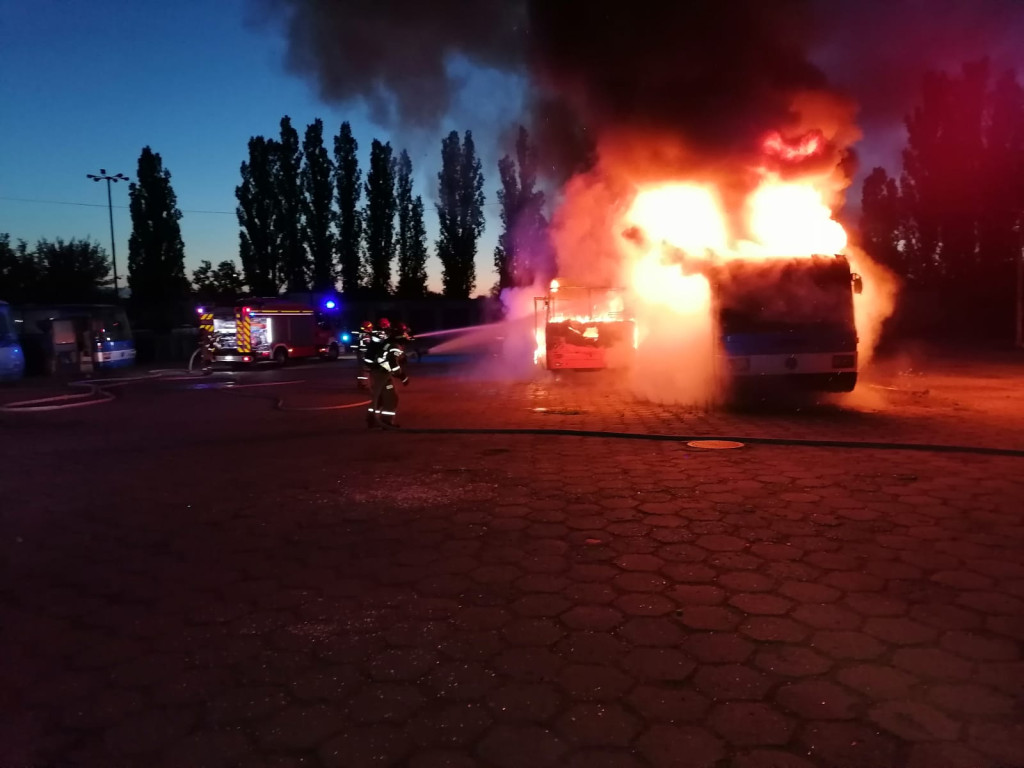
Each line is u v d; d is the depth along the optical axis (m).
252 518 5.91
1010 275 33.97
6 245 37.31
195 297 40.31
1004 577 4.27
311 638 3.72
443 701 3.09
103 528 5.73
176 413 12.71
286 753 2.75
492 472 7.31
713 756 2.66
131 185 38.94
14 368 19.66
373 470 7.56
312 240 40.12
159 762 2.71
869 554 4.70
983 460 7.39
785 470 7.07
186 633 3.81
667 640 3.58
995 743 2.69
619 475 7.02
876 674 3.21
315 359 27.88
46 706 3.12
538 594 4.20
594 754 2.69
